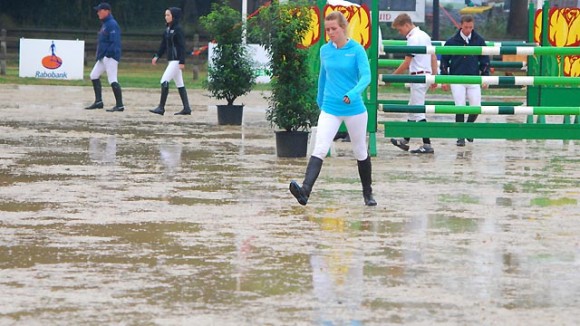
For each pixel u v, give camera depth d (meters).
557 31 21.52
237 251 9.97
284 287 8.59
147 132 21.17
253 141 19.88
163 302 8.09
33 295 8.26
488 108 17.67
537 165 16.97
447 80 17.50
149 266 9.30
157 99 31.47
